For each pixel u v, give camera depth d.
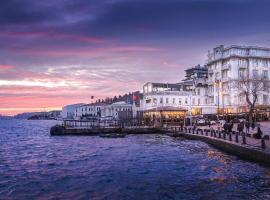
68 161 35.84
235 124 69.62
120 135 67.69
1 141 72.19
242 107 90.25
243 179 24.42
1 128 162.12
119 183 24.08
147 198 20.20
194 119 81.56
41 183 24.92
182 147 45.88
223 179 24.64
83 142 58.53
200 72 115.31
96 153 41.94
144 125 82.06
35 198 20.81
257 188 21.91
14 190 22.97
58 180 25.73
